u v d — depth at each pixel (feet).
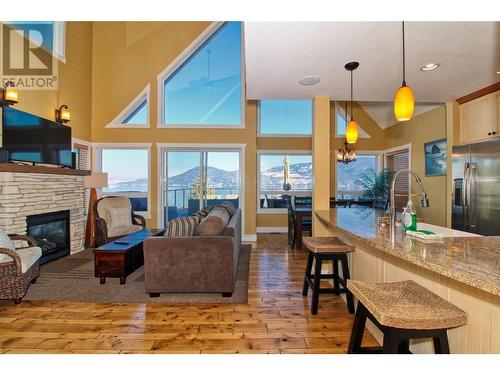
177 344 6.84
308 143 24.16
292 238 17.89
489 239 5.84
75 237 15.80
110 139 20.01
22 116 12.58
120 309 8.73
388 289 4.86
